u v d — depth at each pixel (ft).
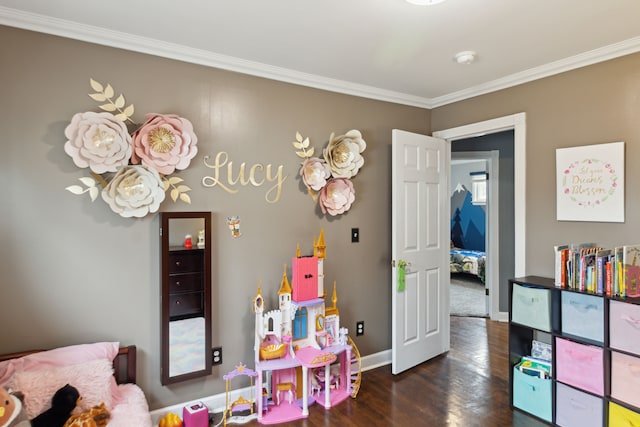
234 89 8.88
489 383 9.92
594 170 8.25
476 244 26.08
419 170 11.02
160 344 7.94
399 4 6.29
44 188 7.00
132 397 6.93
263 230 9.29
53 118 7.06
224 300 8.79
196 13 6.66
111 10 6.57
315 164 9.86
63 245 7.16
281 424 8.05
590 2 6.20
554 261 8.97
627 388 6.84
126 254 7.70
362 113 10.85
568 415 7.64
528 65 9.05
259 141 9.21
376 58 8.66
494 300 15.37
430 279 11.43
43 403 5.89
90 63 7.36
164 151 7.88
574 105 8.63
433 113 12.23
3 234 6.72
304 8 6.46
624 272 6.92
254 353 9.13
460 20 6.84
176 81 8.20
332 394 9.23
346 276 10.62
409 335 10.72
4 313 6.73
